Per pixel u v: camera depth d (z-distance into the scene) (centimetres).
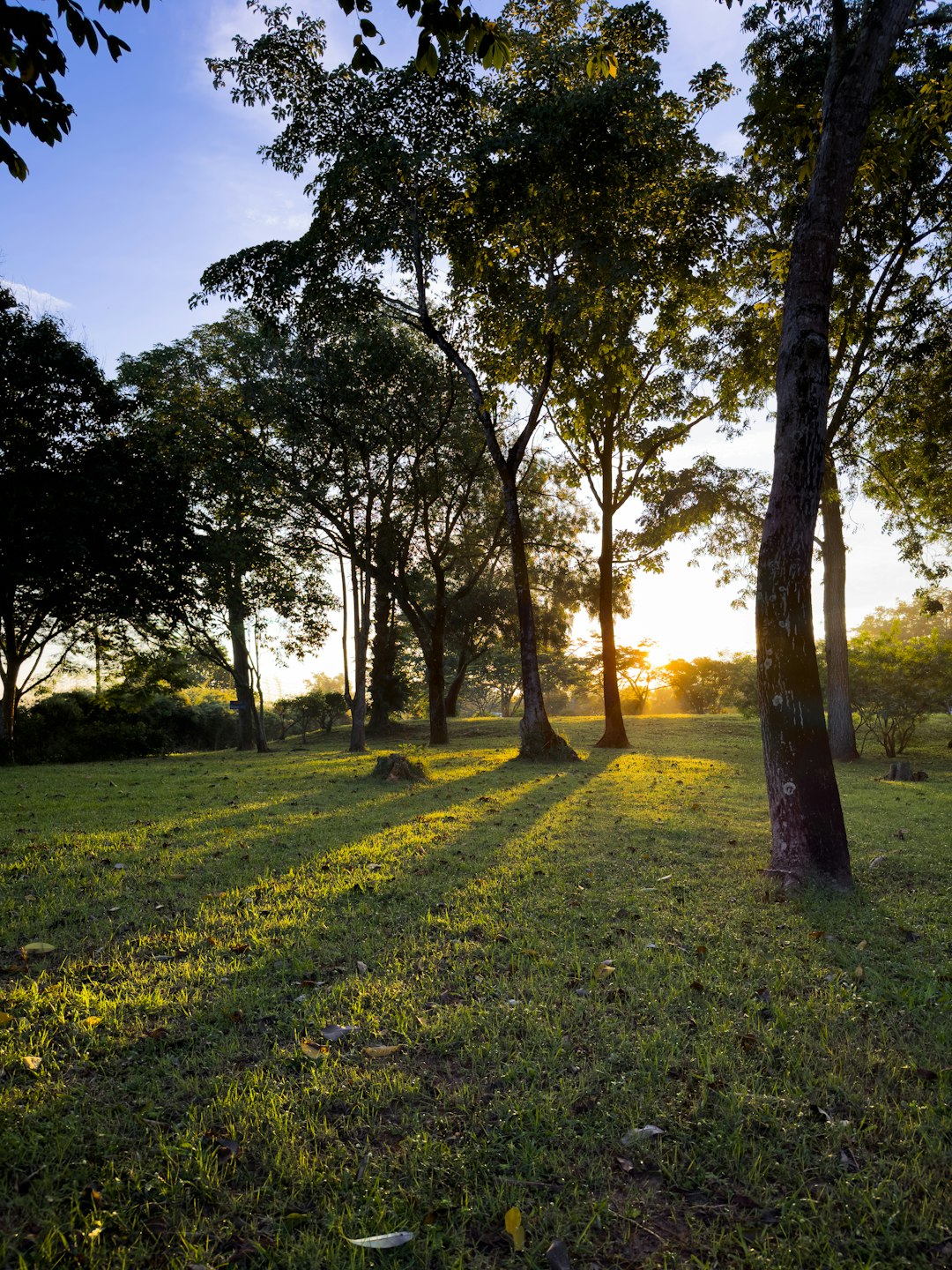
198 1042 332
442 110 1385
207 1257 206
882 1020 353
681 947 453
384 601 3425
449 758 1927
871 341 1669
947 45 1252
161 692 3162
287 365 2123
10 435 2206
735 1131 262
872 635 2281
